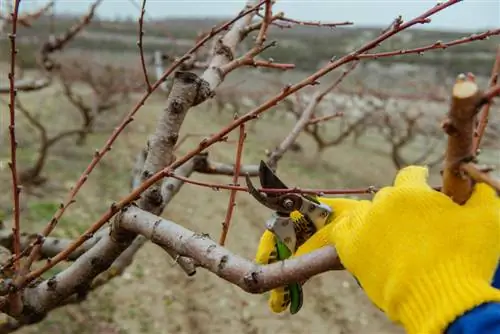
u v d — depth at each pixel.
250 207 10.34
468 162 0.95
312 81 1.38
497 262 1.01
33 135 13.10
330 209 1.30
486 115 1.35
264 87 19.67
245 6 2.06
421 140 17.67
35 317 1.82
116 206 1.53
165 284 7.08
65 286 1.74
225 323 6.44
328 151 15.79
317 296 7.23
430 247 0.99
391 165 14.59
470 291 0.93
